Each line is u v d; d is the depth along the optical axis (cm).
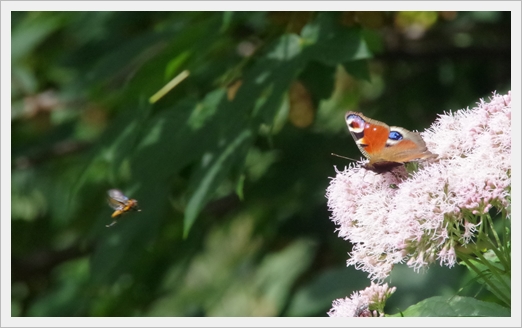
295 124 164
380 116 179
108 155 161
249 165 177
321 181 173
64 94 164
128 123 161
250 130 157
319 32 159
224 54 167
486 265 147
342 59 157
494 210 158
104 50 171
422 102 179
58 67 172
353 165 152
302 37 159
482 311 146
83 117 176
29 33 170
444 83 179
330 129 177
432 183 148
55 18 170
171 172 159
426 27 176
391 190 150
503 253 148
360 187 151
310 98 164
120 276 162
